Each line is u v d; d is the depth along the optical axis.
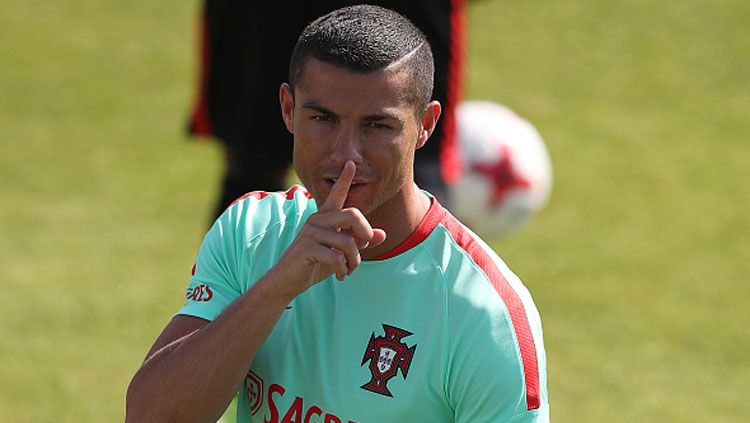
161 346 10.22
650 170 34.47
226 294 10.47
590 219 31.30
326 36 9.15
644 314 26.34
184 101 38.47
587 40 42.62
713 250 29.83
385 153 9.17
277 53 20.88
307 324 10.08
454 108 20.06
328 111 9.09
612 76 40.50
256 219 10.60
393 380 9.77
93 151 34.88
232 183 21.69
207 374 9.53
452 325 9.65
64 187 32.50
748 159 35.41
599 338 25.19
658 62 41.41
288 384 10.11
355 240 9.16
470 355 9.59
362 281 9.91
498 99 38.84
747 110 38.62
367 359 9.84
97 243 29.17
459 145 28.33
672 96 39.34
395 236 9.78
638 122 37.66
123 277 27.31
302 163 9.35
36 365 23.00
